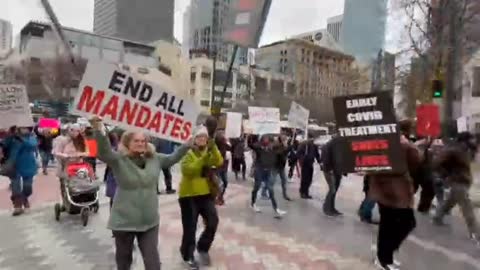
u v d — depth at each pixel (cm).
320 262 633
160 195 1172
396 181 567
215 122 595
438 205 998
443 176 828
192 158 576
